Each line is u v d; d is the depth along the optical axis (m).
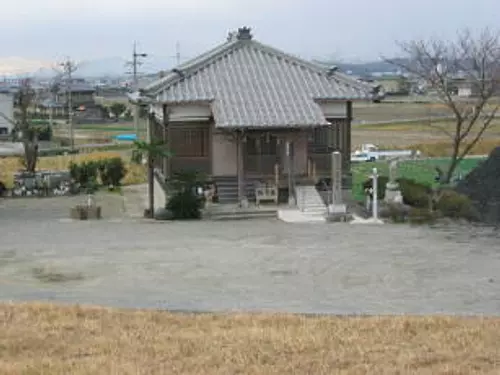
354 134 73.81
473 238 24.72
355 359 10.41
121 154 60.03
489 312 14.11
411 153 55.34
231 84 32.50
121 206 35.78
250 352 10.73
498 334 11.68
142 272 18.95
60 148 66.56
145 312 13.21
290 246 22.94
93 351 10.81
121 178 43.91
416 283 17.75
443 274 18.89
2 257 21.00
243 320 12.64
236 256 21.20
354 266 19.84
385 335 11.64
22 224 29.20
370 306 14.70
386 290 16.91
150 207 31.03
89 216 30.98
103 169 43.22
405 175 43.38
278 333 11.73
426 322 12.41
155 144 30.28
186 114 31.62
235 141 30.97
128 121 105.88
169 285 17.31
